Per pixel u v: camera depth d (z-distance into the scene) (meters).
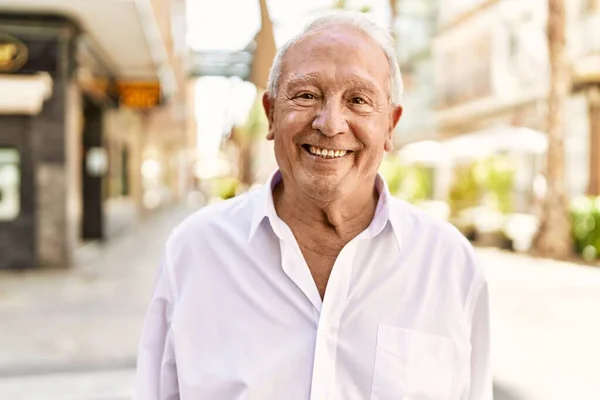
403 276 1.53
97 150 12.98
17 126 9.37
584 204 11.58
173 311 1.56
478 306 1.64
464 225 14.41
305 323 1.46
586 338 5.84
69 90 9.45
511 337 5.89
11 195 9.45
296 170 1.47
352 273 1.51
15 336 5.71
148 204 23.89
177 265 1.58
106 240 13.46
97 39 10.38
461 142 16.70
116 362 4.98
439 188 22.69
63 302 7.20
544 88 18.55
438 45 27.09
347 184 1.46
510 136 14.98
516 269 10.11
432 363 1.49
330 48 1.44
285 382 1.44
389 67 1.52
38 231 9.51
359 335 1.47
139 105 13.66
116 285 8.36
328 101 1.42
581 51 15.42
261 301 1.48
